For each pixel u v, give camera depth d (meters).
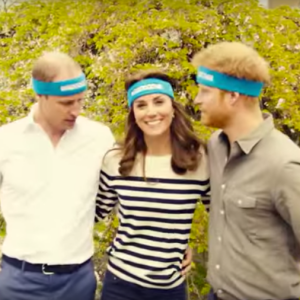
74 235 2.40
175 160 2.30
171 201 2.30
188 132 2.34
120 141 2.45
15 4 4.67
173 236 2.32
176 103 2.36
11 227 2.40
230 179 1.97
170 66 3.66
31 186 2.34
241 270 1.95
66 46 3.99
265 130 1.92
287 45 3.90
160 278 2.34
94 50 4.02
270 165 1.84
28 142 2.35
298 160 1.81
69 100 2.26
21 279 2.37
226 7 3.95
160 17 3.84
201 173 2.34
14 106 3.83
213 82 1.95
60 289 2.40
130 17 3.95
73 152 2.39
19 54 4.11
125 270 2.38
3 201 2.42
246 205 1.89
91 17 4.06
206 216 3.30
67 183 2.37
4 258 2.44
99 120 3.71
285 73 3.65
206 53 2.00
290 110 3.68
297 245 1.93
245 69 1.89
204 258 3.67
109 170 2.43
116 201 2.54
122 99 3.72
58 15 4.17
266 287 1.92
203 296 3.70
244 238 1.93
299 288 1.98
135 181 2.34
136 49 3.74
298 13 4.11
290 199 1.78
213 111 1.98
